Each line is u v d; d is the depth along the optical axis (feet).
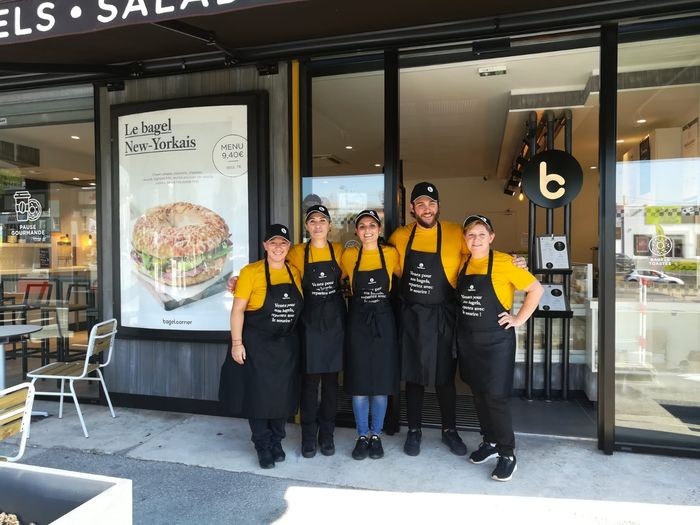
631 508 8.11
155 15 7.57
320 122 12.60
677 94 10.39
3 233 14.55
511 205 35.22
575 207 33.30
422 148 24.30
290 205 12.10
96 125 13.42
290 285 9.60
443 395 10.34
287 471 9.54
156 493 8.74
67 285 14.15
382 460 9.99
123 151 12.98
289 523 7.79
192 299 12.61
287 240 9.51
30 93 14.11
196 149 12.45
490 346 9.05
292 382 9.68
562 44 11.40
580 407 13.29
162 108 12.59
